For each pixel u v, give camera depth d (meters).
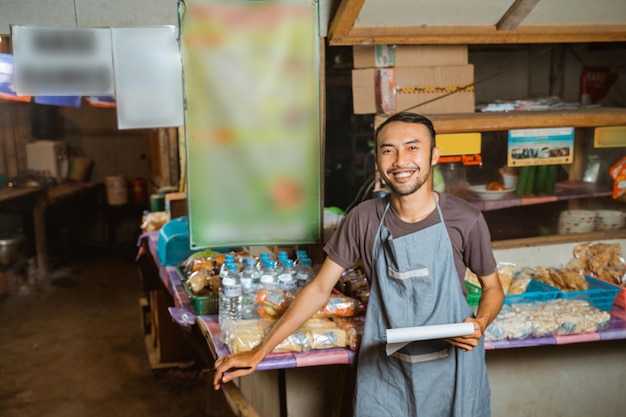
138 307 6.09
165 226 3.83
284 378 2.82
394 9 2.87
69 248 7.95
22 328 5.53
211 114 2.85
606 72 4.24
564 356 2.99
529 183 3.19
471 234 2.13
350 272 2.92
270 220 3.00
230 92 2.84
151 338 5.04
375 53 3.11
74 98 3.53
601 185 3.29
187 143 2.86
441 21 2.99
